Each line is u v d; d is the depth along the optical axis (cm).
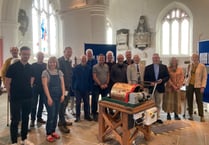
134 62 455
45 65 414
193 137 363
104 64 455
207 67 520
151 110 320
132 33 1127
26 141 319
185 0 991
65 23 726
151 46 1084
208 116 499
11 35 827
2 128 403
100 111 341
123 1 1138
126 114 302
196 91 462
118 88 331
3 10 800
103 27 665
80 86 445
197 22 966
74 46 703
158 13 1057
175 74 464
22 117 310
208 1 933
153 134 376
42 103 432
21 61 298
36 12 1020
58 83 343
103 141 342
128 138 305
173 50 1072
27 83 302
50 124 345
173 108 466
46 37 1090
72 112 519
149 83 439
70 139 352
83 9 666
